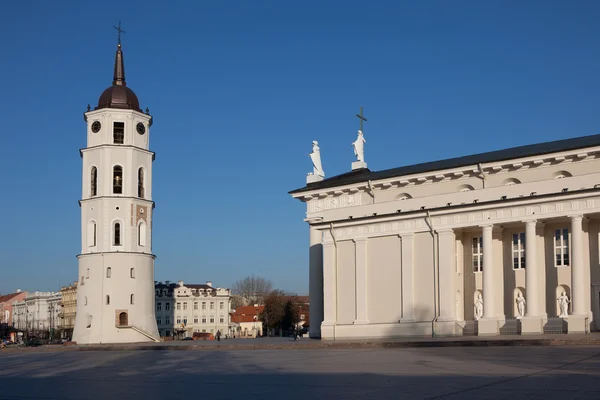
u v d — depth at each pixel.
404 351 36.50
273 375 26.58
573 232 43.56
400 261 51.00
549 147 50.22
